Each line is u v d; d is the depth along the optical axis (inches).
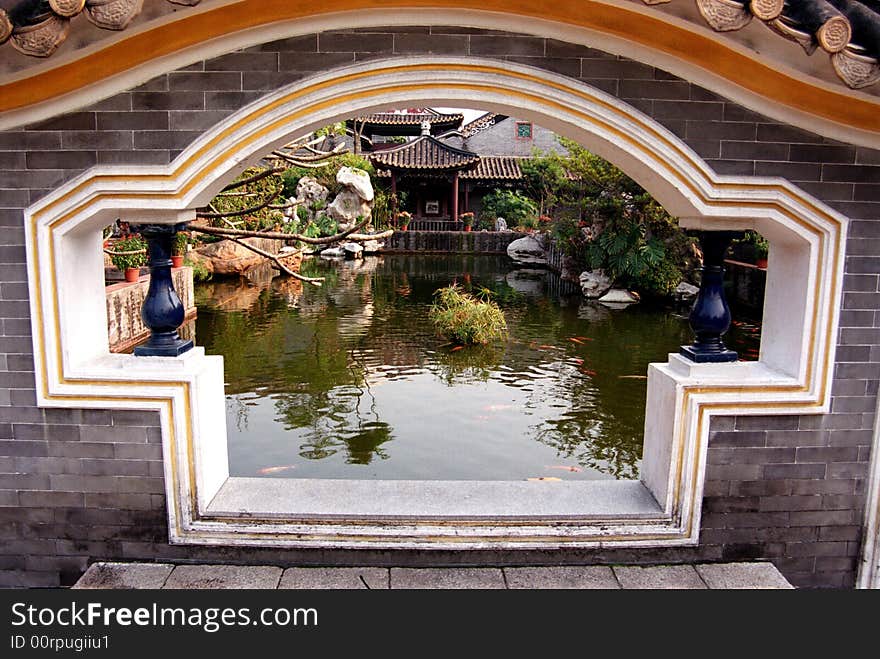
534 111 102.6
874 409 111.3
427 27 99.0
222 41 97.1
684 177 103.2
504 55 100.1
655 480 120.3
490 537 111.8
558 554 112.4
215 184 105.3
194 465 111.0
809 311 108.2
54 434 108.5
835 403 111.0
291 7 94.5
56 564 112.3
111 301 363.6
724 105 102.2
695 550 114.2
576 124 102.4
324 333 468.1
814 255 106.7
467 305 468.4
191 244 668.1
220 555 111.7
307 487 123.6
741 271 588.7
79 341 110.3
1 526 111.3
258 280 735.1
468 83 100.6
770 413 110.3
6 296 104.1
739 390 109.9
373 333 470.3
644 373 370.0
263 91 99.5
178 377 107.3
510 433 275.6
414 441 264.8
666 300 634.2
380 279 774.5
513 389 338.6
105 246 406.0
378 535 111.3
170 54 96.7
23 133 100.0
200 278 703.1
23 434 108.5
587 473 235.8
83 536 111.5
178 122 100.0
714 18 81.0
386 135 1457.9
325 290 678.5
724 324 110.7
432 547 111.3
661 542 113.1
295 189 1042.1
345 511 114.7
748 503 113.4
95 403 107.0
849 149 104.1
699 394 109.9
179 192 101.2
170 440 108.3
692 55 97.5
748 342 443.8
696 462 111.3
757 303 557.3
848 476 113.4
